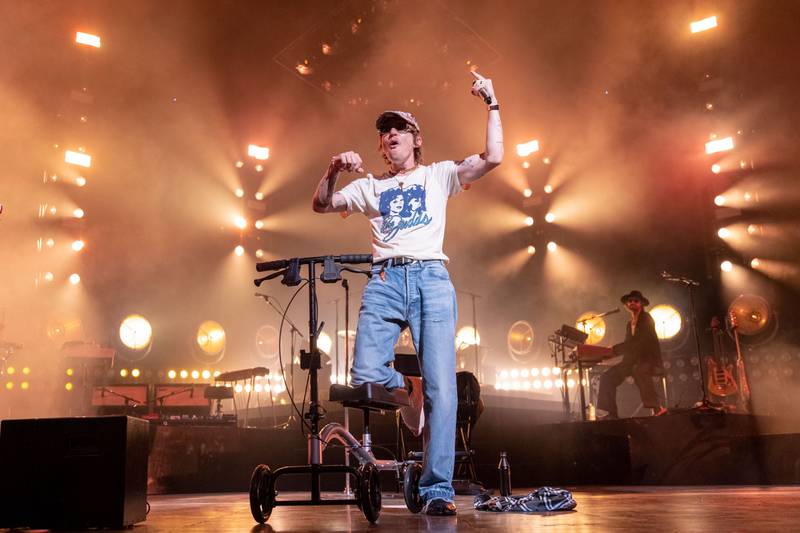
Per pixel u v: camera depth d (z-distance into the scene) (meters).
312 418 2.97
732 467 6.84
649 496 4.40
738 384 9.87
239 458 7.62
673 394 11.21
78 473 2.51
